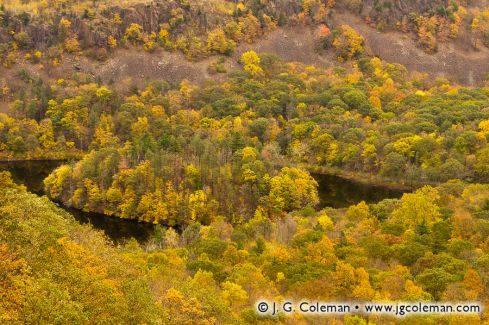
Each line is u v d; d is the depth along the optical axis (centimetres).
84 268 5703
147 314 5247
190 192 15912
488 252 9462
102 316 4884
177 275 7981
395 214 11744
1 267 4903
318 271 8444
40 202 7056
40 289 4662
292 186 16112
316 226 11506
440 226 10494
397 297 7569
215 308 6338
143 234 14725
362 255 9419
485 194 13600
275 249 9894
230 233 12619
